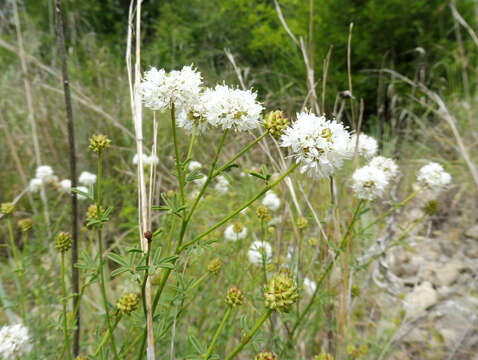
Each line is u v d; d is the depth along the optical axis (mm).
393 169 155
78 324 119
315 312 152
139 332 129
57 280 157
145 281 86
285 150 192
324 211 166
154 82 95
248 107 98
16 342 112
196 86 96
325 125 96
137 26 110
